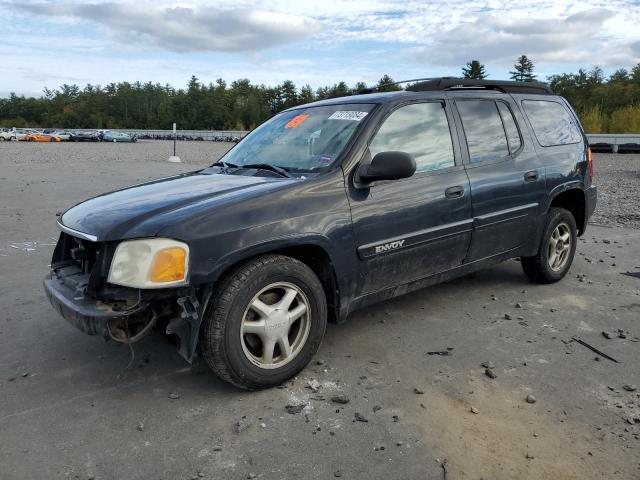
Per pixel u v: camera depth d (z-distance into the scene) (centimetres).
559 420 300
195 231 302
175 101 12519
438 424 297
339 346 401
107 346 404
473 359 379
